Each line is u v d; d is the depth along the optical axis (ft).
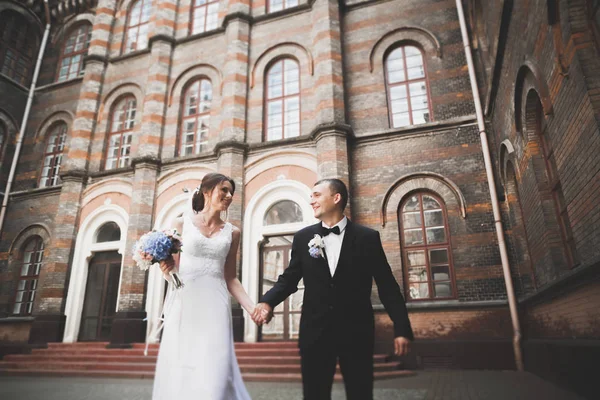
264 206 38.60
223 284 10.19
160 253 9.56
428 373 27.84
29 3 58.59
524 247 29.55
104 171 45.55
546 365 21.77
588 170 15.33
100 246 43.52
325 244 8.91
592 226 15.49
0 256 48.73
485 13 32.45
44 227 47.96
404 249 34.30
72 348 37.35
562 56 16.39
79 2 59.82
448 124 35.42
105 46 52.80
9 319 44.29
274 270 37.78
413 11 40.93
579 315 17.48
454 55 38.19
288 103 42.32
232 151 39.78
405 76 39.78
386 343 31.17
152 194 42.47
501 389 19.38
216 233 10.55
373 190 35.88
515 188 30.53
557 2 16.29
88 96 49.65
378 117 38.47
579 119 15.61
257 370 27.32
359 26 42.16
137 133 46.88
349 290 8.25
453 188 33.86
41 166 52.54
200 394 8.55
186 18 50.80
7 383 26.27
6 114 53.47
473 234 32.32
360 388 7.66
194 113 46.39
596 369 14.49
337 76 39.11
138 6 55.31
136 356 32.83
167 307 9.93
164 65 47.88
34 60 59.21
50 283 42.29
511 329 29.48
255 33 45.65
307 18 43.96
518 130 24.41
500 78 28.32
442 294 32.48
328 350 7.86
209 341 9.29
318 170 36.45
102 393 21.38
